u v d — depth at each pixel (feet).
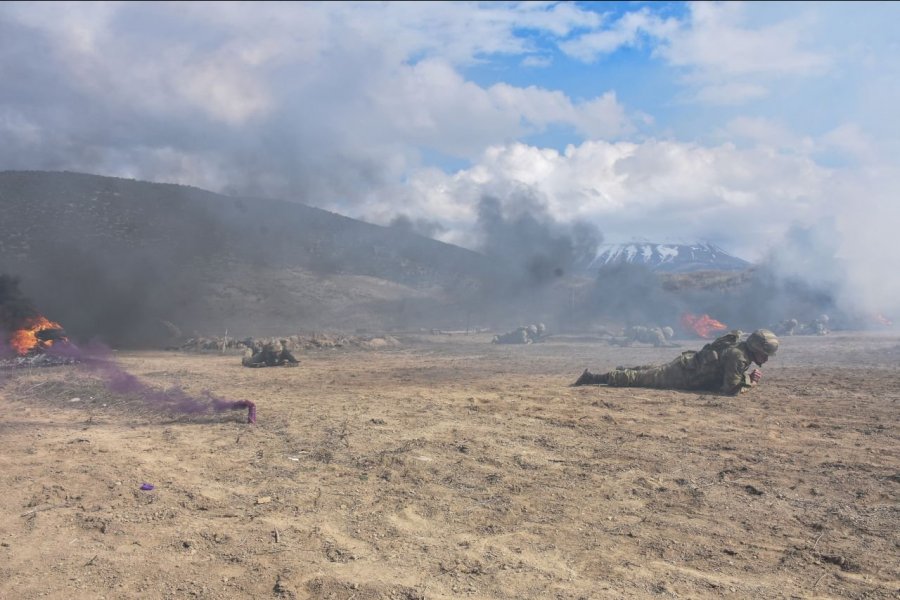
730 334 52.39
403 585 16.89
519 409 43.60
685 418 40.16
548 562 18.48
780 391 51.70
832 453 30.86
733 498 24.17
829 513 22.47
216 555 18.89
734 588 16.78
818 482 26.09
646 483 25.99
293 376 68.23
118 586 16.85
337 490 25.23
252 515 22.36
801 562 18.44
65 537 20.21
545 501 23.90
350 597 16.28
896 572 17.72
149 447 32.73
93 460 29.86
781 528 21.12
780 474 27.25
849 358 82.28
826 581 17.21
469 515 22.39
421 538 20.26
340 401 47.78
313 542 19.88
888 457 30.01
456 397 49.32
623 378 55.47
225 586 16.88
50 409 46.75
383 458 29.89
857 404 44.96
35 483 25.95
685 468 28.30
